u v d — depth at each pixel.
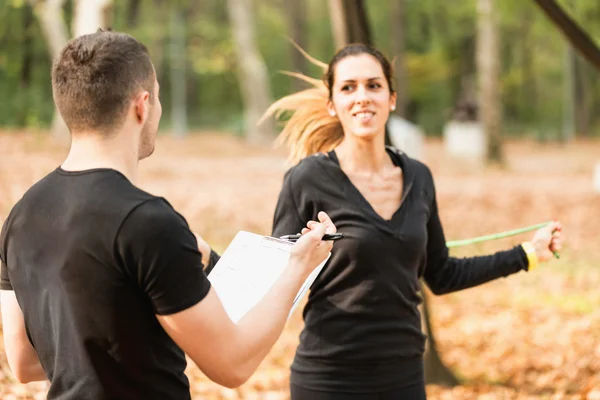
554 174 31.84
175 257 2.55
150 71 2.80
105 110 2.69
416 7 62.91
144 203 2.58
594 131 72.12
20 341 2.96
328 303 4.33
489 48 34.38
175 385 2.72
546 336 10.52
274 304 2.85
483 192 24.66
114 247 2.55
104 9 23.28
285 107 5.05
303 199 4.43
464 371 9.18
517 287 13.52
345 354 4.27
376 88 4.48
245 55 47.94
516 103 77.81
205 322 2.59
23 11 45.94
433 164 35.22
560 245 4.70
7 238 2.83
